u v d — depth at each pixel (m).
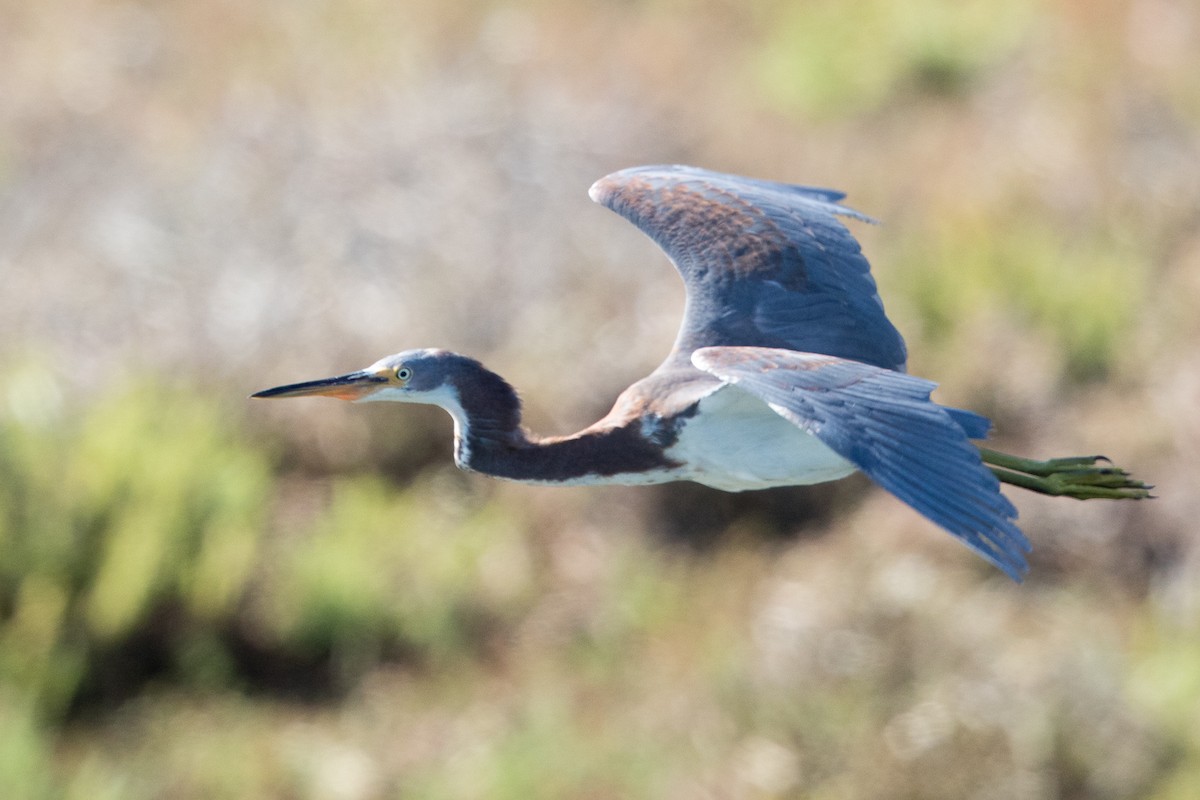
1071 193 17.53
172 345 15.88
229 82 19.27
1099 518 13.74
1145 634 12.91
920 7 19.95
